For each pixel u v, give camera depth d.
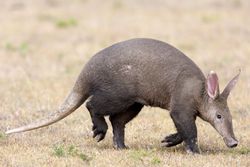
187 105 36.03
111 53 36.62
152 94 36.31
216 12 92.62
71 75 59.84
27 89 53.16
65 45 74.69
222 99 36.41
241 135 41.09
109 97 36.56
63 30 82.56
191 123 36.19
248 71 60.25
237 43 74.88
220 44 74.56
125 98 36.47
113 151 36.44
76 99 37.50
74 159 34.03
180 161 34.38
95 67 36.72
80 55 69.00
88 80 36.94
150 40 37.00
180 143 38.34
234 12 93.00
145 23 86.44
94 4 100.88
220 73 59.03
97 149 36.94
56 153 34.78
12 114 44.84
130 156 34.81
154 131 42.03
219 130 36.16
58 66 63.97
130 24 85.88
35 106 47.38
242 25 84.19
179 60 36.31
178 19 88.94
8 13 92.12
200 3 99.94
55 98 49.94
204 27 83.31
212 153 36.97
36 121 37.66
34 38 78.38
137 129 42.03
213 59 66.00
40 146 37.19
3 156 34.56
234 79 36.81
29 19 88.56
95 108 36.97
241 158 35.38
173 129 42.25
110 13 93.75
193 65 36.66
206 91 36.19
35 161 33.59
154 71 36.06
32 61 66.50
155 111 46.94
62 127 42.06
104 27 83.81
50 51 71.56
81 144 38.44
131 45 36.62
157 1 102.44
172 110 36.19
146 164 33.62
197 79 36.25
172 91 36.06
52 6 98.75
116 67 36.31
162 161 34.31
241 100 49.34
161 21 87.69
